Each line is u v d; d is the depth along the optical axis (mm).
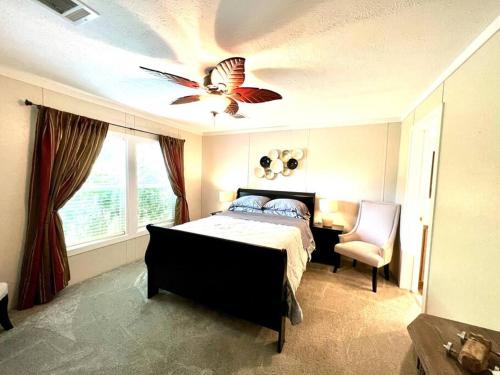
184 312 2102
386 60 1680
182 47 1580
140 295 2377
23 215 2189
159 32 1420
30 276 2133
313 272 3127
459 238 1478
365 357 1631
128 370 1474
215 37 1448
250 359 1587
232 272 1883
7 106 2045
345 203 3596
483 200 1258
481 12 1150
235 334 1829
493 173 1187
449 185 1646
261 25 1316
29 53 1714
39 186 2217
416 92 2283
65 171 2406
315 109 2967
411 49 1523
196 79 2104
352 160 3529
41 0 1157
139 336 1783
